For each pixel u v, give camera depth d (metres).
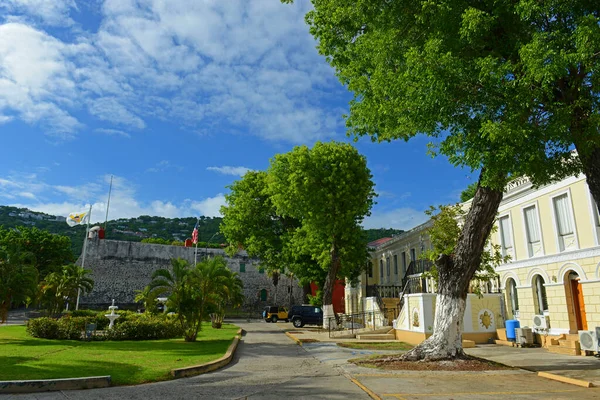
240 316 51.97
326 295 29.20
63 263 55.22
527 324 18.59
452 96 9.13
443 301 12.31
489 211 12.02
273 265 38.00
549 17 9.00
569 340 14.96
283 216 35.34
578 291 16.42
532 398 7.55
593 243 15.40
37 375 9.18
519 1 9.08
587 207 15.74
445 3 9.60
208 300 19.34
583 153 9.20
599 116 8.43
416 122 10.21
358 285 37.69
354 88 13.53
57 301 30.30
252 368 11.75
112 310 22.58
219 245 66.81
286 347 17.70
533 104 8.95
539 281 18.47
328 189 28.44
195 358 12.66
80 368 10.38
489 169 9.22
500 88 8.84
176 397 7.69
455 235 15.07
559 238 17.14
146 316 25.53
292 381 9.51
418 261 30.25
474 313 19.02
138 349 15.25
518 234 19.61
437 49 9.30
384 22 11.55
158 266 52.81
